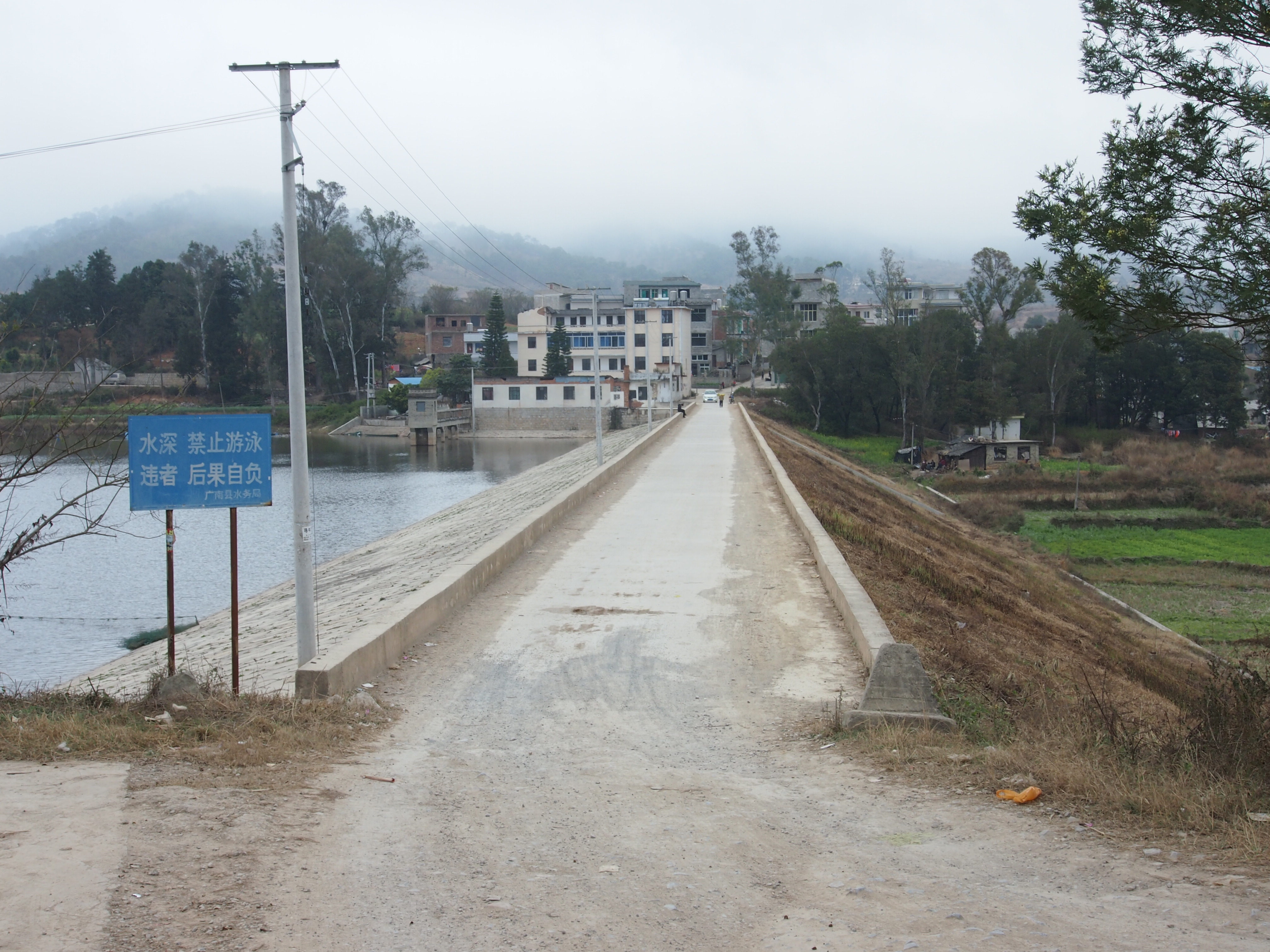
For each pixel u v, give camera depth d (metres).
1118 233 8.80
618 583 15.27
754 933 4.36
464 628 12.53
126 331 92.06
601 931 4.36
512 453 82.00
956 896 4.81
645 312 111.56
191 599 27.66
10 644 22.94
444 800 6.38
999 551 40.62
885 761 7.33
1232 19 8.33
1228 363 84.69
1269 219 8.40
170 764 6.74
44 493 44.53
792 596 14.26
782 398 98.06
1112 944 4.21
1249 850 5.32
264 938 4.13
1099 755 7.18
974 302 94.75
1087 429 87.31
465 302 198.75
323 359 101.06
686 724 8.80
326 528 41.97
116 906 4.33
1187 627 29.16
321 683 9.02
